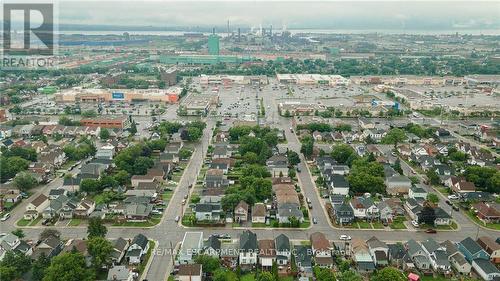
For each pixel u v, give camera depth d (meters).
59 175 183.88
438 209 143.00
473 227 139.12
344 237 129.75
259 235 132.12
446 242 123.44
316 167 193.00
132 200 150.50
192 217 140.50
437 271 112.62
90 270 106.75
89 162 199.00
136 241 120.62
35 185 169.62
